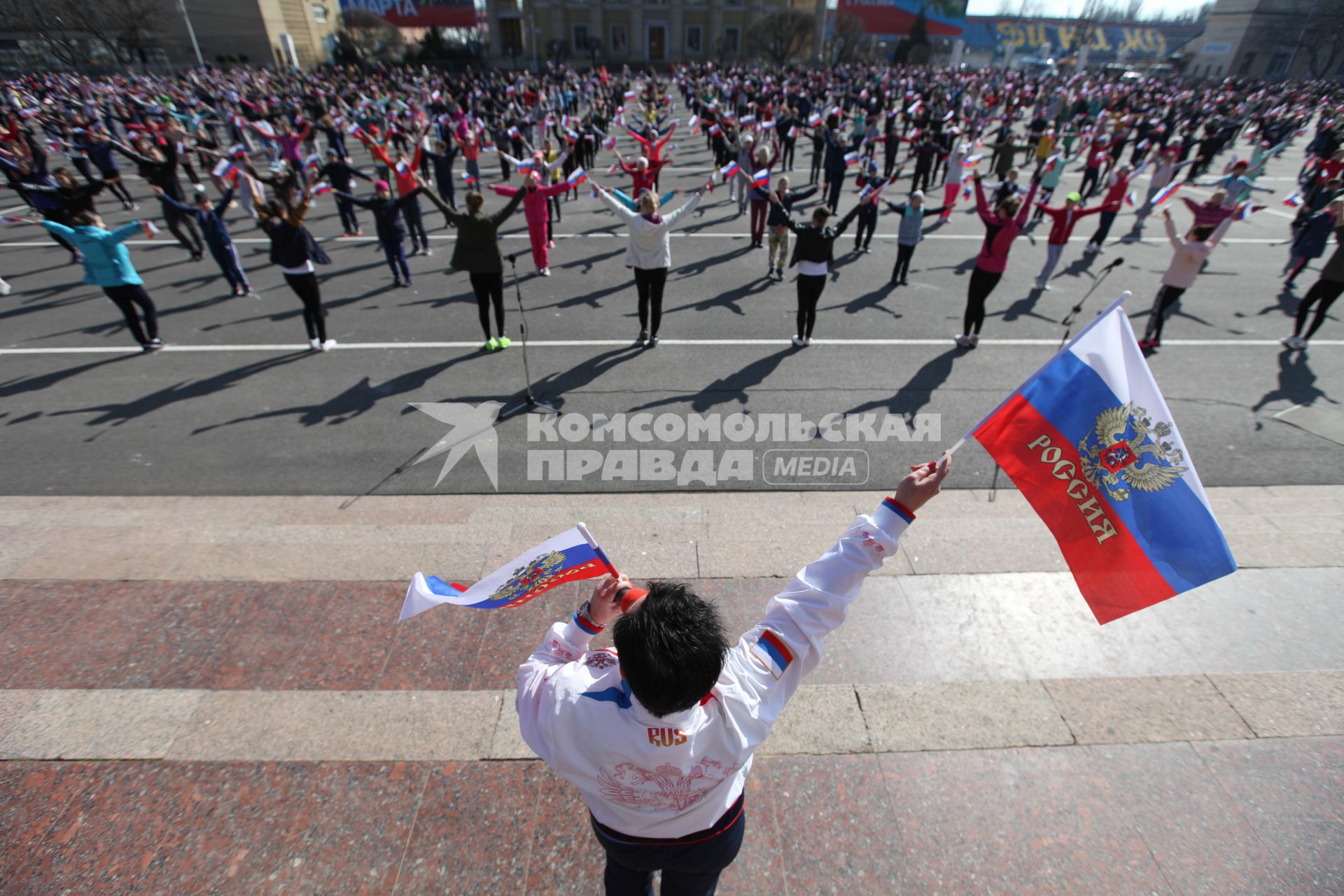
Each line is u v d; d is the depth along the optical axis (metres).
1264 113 29.33
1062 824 2.59
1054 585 3.85
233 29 54.97
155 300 9.27
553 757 1.41
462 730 2.95
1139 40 81.38
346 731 2.95
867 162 11.50
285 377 7.14
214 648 3.41
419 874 2.42
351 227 12.34
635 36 65.19
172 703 3.08
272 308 9.05
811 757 2.84
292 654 3.37
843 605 1.51
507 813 2.62
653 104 29.23
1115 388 2.01
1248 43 63.62
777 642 1.49
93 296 9.35
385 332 8.31
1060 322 8.75
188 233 11.44
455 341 8.05
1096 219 13.99
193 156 18.69
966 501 5.11
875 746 2.88
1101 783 2.74
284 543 4.30
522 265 11.06
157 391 6.79
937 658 3.36
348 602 3.72
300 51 60.03
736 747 1.41
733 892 2.38
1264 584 3.86
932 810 2.64
